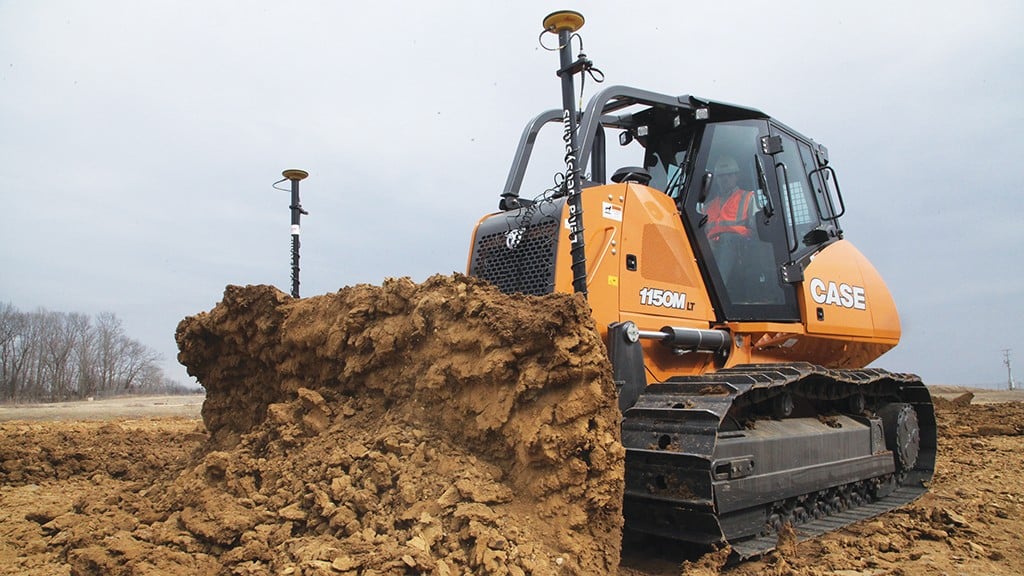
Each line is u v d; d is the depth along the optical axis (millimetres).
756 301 6707
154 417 17062
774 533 5879
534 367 4352
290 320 5996
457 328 4797
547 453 4164
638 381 5543
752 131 7152
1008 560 5602
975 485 8609
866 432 7516
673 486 4922
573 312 4320
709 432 4855
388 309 5336
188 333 6746
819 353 7516
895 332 8438
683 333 5945
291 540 4090
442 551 3902
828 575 5066
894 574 5156
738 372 5918
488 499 4184
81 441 9211
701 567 4887
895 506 7395
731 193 6875
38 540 4594
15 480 7418
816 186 7930
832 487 6688
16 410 20781
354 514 4273
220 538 4219
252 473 4902
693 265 6473
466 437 4648
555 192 5992
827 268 7484
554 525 4102
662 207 6402
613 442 4246
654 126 7234
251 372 6598
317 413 5305
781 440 5910
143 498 5188
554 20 5668
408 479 4383
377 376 5297
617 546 4215
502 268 6043
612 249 5832
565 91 5688
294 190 9438
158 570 3895
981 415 15750
